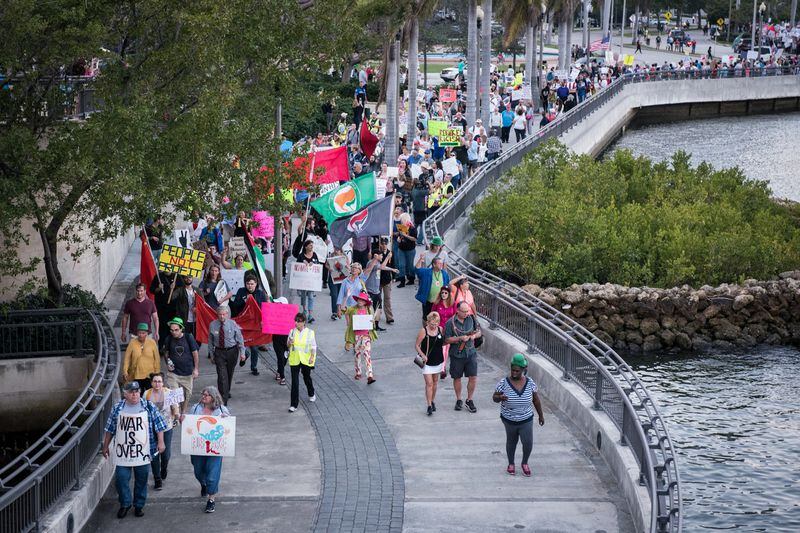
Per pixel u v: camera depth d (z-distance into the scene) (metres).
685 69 149.25
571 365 33.69
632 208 67.75
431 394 32.78
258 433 31.31
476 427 31.78
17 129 31.48
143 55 35.09
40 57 32.28
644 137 134.38
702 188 74.75
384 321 44.25
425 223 53.75
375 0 74.25
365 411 33.22
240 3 38.19
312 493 26.98
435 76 159.38
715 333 56.84
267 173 38.94
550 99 112.81
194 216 35.75
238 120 38.62
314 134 90.31
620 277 61.56
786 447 39.59
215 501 26.55
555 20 135.12
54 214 34.84
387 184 61.12
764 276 62.19
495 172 70.56
